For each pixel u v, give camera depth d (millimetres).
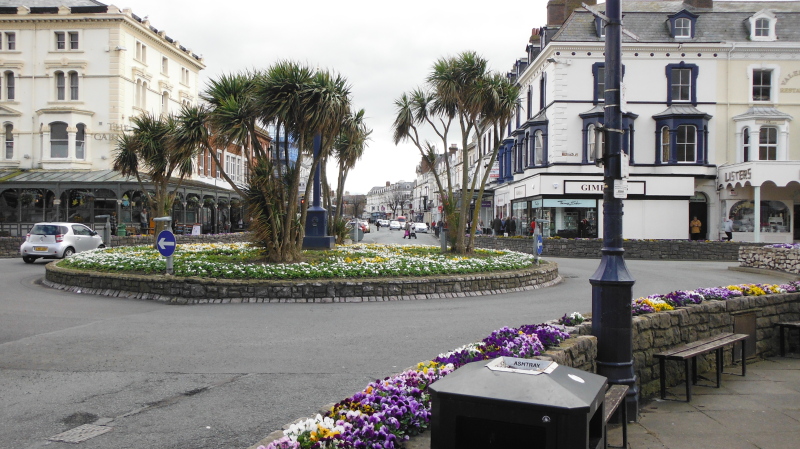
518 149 37812
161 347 7738
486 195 47094
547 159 33219
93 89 38375
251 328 9086
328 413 3770
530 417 2590
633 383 5203
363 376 6391
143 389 5875
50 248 20969
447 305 11641
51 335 8461
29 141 38281
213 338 8320
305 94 13164
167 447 4383
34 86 38406
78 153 38281
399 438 3447
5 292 13195
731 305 7516
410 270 13367
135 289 12438
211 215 47500
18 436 4586
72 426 4820
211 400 5531
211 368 6699
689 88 32688
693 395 6145
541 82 35031
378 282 12352
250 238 15055
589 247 27141
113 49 38281
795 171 29078
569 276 18266
